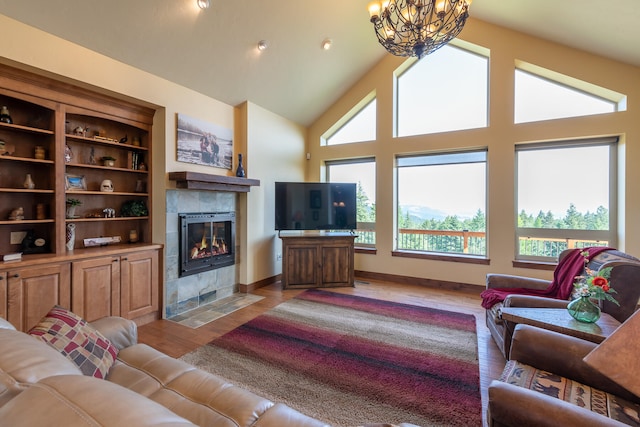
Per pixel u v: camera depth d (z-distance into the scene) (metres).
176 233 3.38
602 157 3.63
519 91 3.95
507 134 3.94
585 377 1.33
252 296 4.03
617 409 1.17
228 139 4.01
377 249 4.87
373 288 4.40
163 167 3.27
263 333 2.87
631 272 2.04
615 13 2.70
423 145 4.48
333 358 2.41
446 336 2.81
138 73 2.97
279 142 4.74
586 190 3.70
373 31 4.00
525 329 1.56
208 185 3.49
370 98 4.98
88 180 3.12
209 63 3.32
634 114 3.35
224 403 1.14
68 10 2.30
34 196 2.75
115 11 2.45
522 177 4.00
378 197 4.84
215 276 3.88
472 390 2.00
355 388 2.01
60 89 2.62
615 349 0.74
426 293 4.16
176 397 1.20
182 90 3.40
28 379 0.73
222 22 2.99
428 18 2.71
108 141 3.05
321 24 3.57
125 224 3.41
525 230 3.99
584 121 3.56
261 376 2.15
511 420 1.00
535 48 3.75
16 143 2.64
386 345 2.63
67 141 2.96
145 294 3.13
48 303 2.42
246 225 4.18
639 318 0.74
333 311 3.46
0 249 2.57
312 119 5.26
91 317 2.69
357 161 5.18
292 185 4.54
